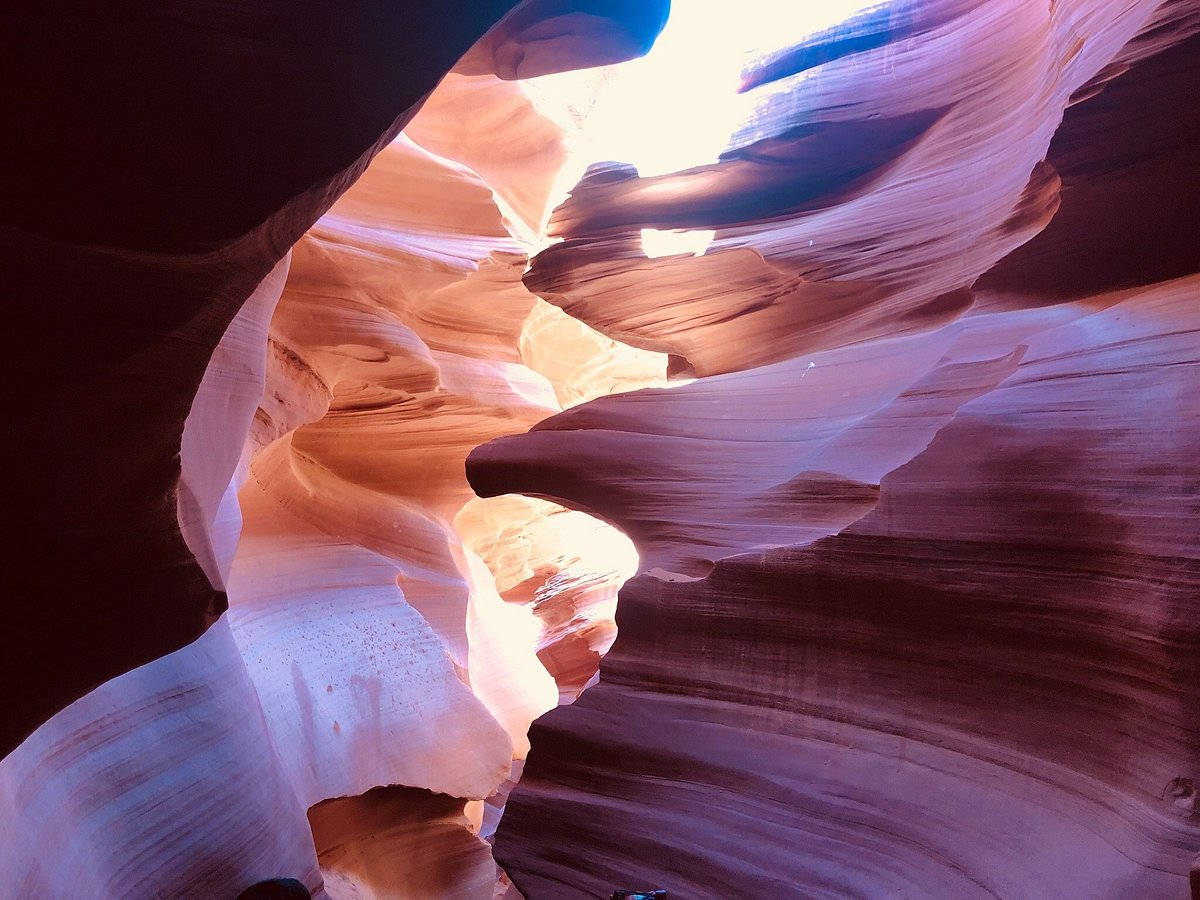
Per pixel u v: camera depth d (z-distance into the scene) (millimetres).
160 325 2639
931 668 5281
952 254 8359
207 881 5910
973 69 9586
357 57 2465
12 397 2574
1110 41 5730
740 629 6445
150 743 6039
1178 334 4762
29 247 2373
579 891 6102
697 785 6113
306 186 2514
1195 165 5184
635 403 9172
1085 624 4422
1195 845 3594
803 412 8109
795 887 5094
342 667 10141
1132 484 4379
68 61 2219
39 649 3217
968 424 5480
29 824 4555
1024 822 4438
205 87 2363
